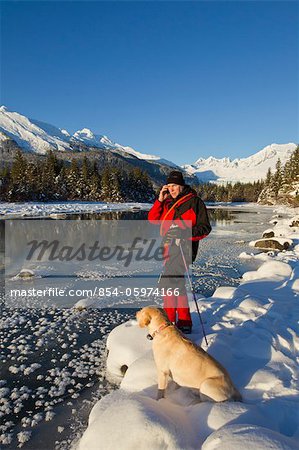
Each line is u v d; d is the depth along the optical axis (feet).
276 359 11.12
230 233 64.13
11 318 19.35
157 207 13.46
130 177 234.99
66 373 13.20
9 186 161.38
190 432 7.61
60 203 172.45
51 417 10.55
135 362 11.25
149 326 10.09
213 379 8.79
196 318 15.12
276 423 8.07
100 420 7.77
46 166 195.52
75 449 9.12
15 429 10.05
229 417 7.73
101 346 15.65
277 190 233.35
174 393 9.66
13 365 13.89
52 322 18.74
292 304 17.66
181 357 9.27
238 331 13.12
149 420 7.29
